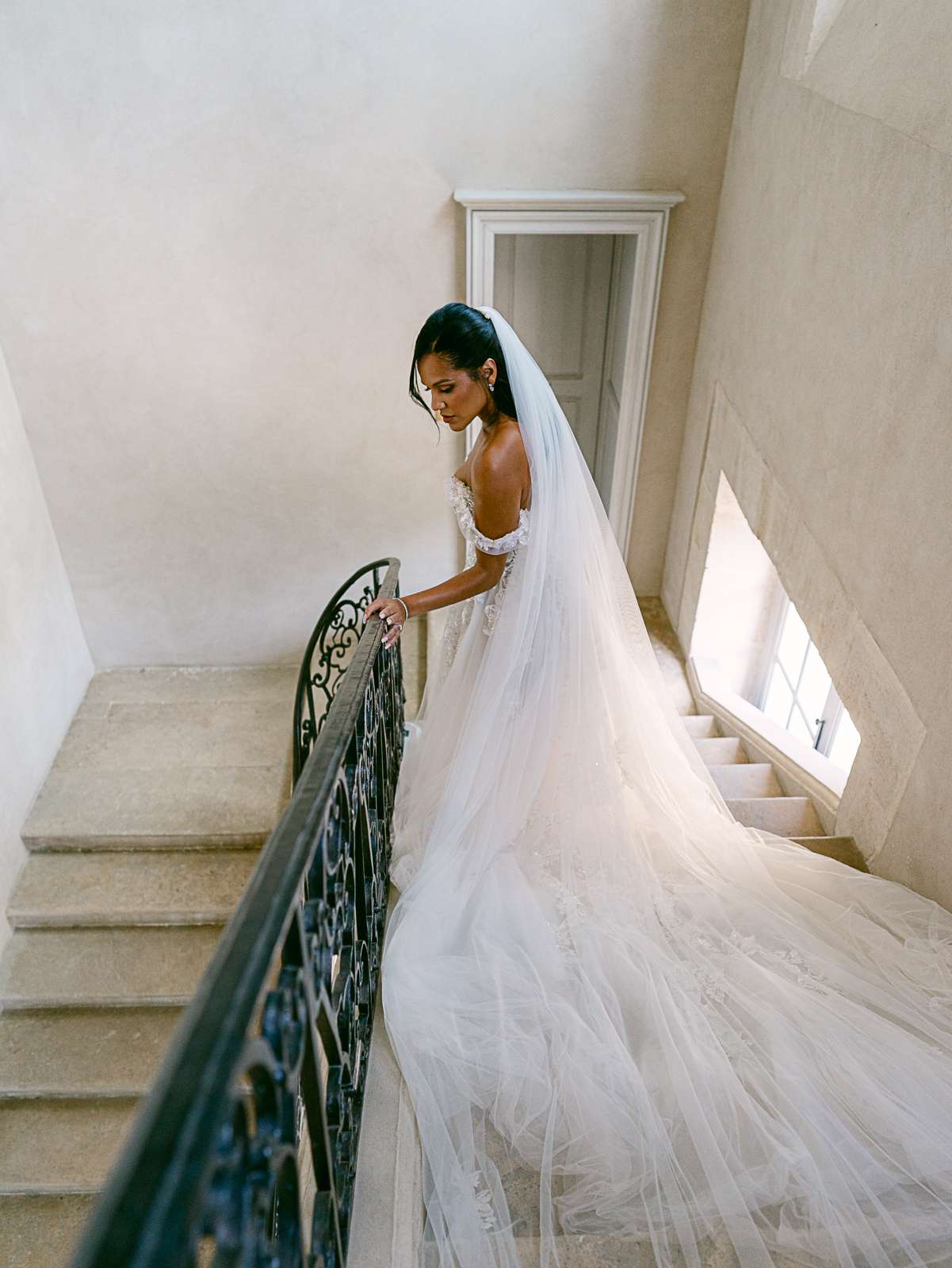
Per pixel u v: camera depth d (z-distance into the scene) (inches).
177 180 184.1
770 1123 65.7
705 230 192.9
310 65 172.6
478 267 193.2
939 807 97.4
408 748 120.1
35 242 190.4
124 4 165.5
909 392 103.9
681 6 167.9
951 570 94.6
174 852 217.9
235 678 256.7
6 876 207.9
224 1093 28.8
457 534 233.8
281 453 220.2
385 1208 64.2
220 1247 29.6
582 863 90.1
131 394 210.8
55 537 232.7
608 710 95.3
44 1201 174.9
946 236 94.5
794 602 145.4
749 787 172.9
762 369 160.6
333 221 189.8
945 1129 65.4
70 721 242.5
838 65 121.0
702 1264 59.6
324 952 51.4
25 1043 193.0
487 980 78.7
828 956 82.3
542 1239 61.4
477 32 169.8
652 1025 74.6
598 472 263.0
